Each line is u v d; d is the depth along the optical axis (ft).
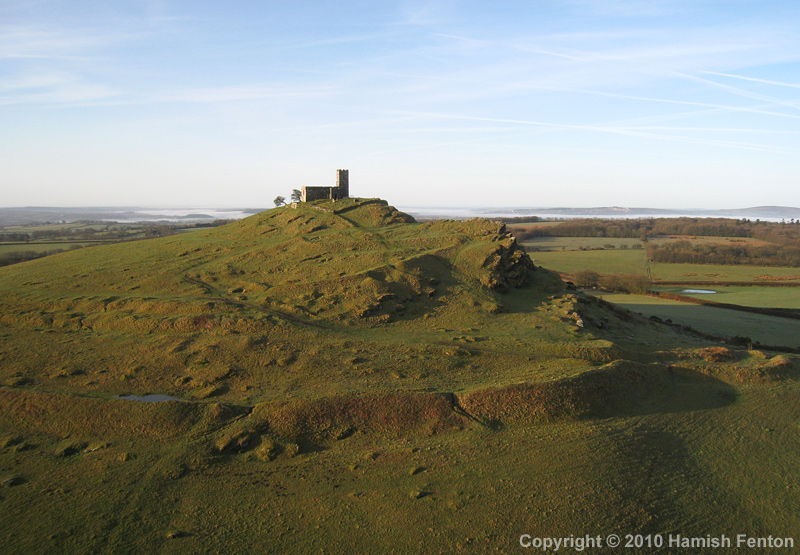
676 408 130.82
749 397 139.13
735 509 95.55
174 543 86.28
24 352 151.94
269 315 165.89
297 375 135.13
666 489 99.09
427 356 144.56
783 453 114.21
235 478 101.71
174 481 100.58
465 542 84.89
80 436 114.93
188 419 116.26
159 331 161.48
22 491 98.02
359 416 116.78
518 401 119.96
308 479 101.04
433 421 116.16
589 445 109.09
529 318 180.75
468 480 98.84
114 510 93.15
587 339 164.96
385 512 91.71
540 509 91.66
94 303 181.06
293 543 85.92
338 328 165.68
